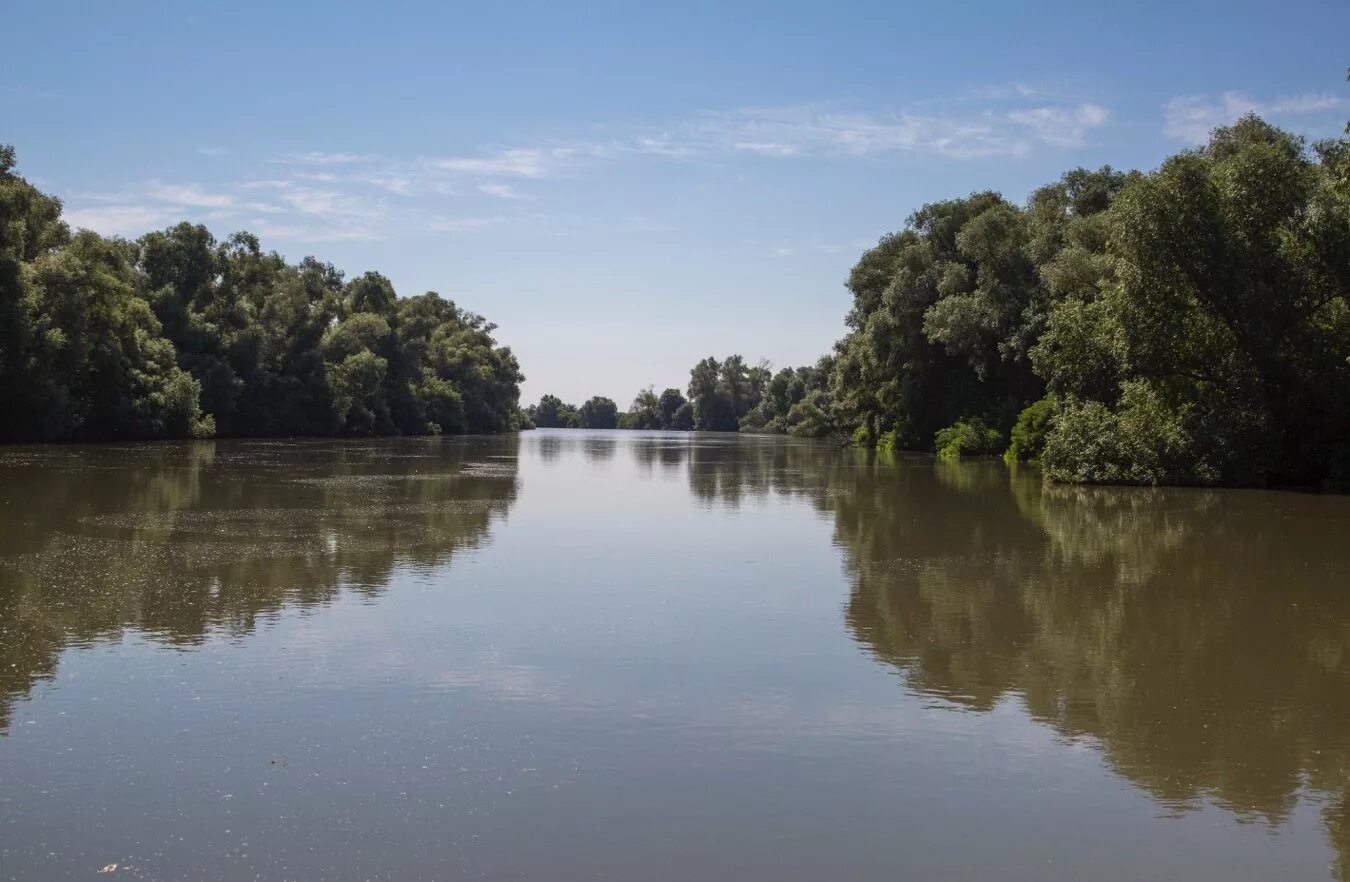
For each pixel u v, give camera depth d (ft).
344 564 63.67
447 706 35.27
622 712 34.86
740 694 37.06
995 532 82.94
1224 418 130.11
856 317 262.88
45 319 194.80
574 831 25.50
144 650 41.96
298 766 29.63
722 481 141.79
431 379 397.80
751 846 24.84
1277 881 23.61
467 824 25.84
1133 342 128.77
